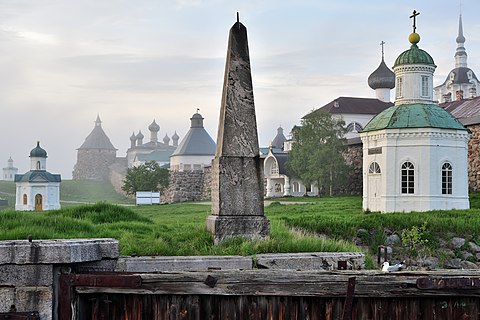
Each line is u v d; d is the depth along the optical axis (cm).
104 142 17062
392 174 4166
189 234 1359
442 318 833
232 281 844
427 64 4400
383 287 828
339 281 831
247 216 1348
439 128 4112
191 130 11225
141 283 847
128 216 1856
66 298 845
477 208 4231
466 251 2864
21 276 833
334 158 6172
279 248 1259
